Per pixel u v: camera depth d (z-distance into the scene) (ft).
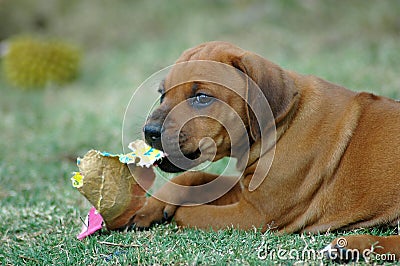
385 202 20.72
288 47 59.36
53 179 32.45
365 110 21.85
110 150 36.52
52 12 78.33
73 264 20.21
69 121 45.37
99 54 71.36
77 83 60.08
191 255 19.70
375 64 48.29
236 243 20.44
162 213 23.04
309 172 21.29
